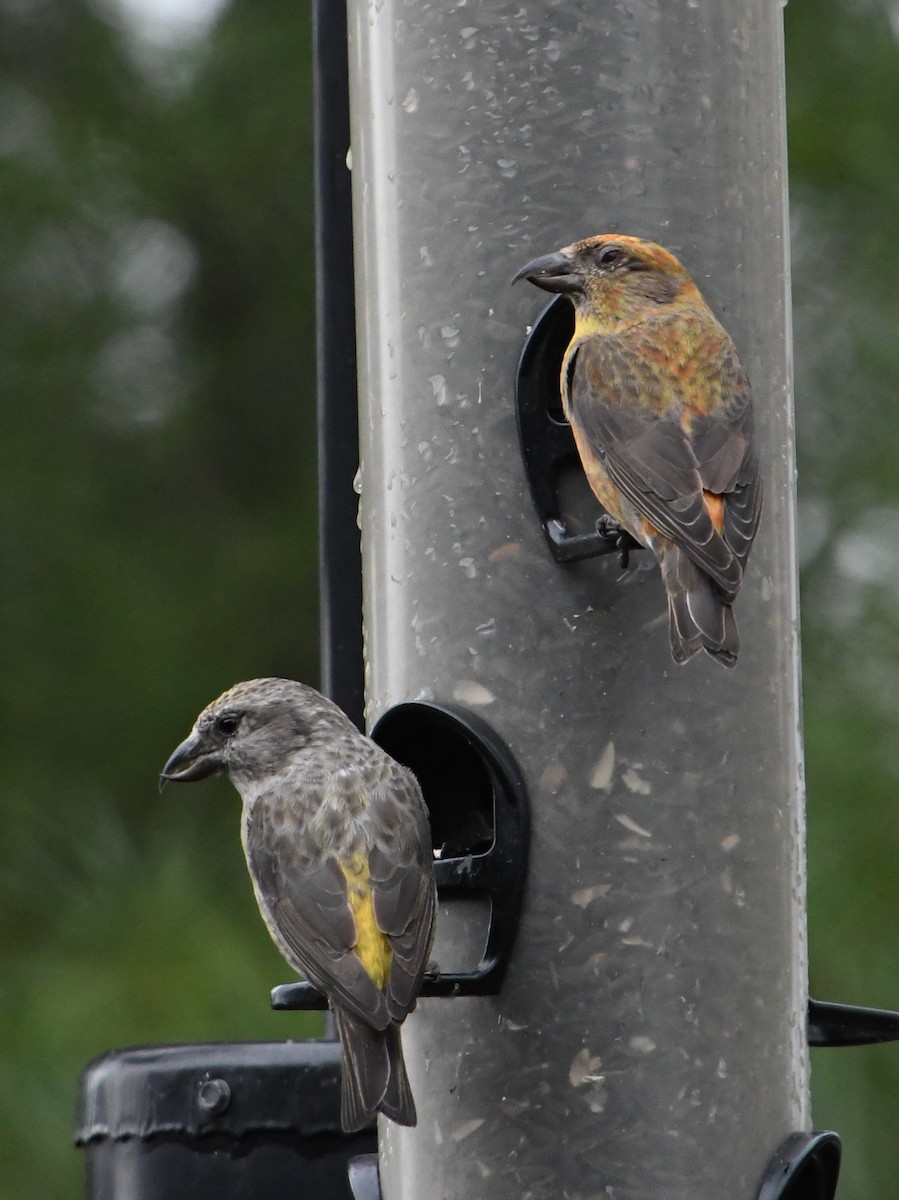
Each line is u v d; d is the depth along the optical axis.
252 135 19.97
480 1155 10.30
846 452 16.89
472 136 10.99
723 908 10.45
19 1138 13.91
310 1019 14.18
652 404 10.27
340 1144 10.94
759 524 10.53
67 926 15.06
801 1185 10.52
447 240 10.97
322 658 12.02
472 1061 10.37
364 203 11.42
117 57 20.31
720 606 9.81
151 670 17.92
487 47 11.01
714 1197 10.25
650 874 10.38
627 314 10.60
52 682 17.86
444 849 10.70
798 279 17.59
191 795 16.38
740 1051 10.38
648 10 11.01
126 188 19.89
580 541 10.41
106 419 19.53
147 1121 11.00
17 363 19.52
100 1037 14.13
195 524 19.17
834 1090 13.82
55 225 19.83
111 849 15.70
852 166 17.88
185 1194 10.93
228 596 18.59
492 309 10.85
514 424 10.73
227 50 20.14
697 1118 10.27
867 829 14.36
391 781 10.27
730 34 11.15
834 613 15.90
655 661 10.48
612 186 10.92
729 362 10.50
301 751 10.73
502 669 10.58
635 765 10.43
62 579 18.48
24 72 20.42
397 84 11.19
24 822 16.25
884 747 14.81
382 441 11.11
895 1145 13.84
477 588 10.67
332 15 12.31
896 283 17.52
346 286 12.20
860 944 13.97
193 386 19.70
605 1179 10.20
